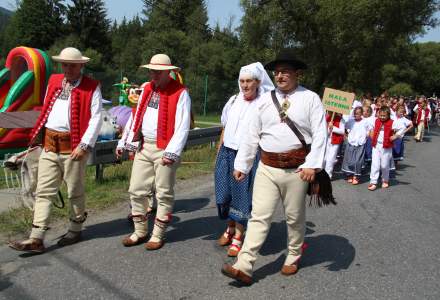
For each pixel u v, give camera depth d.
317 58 28.05
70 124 4.67
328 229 5.83
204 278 4.21
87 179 7.80
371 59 28.59
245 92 4.75
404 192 8.41
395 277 4.38
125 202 6.65
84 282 4.04
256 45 28.75
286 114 3.95
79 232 5.01
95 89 4.77
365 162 10.52
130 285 4.02
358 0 24.77
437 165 12.08
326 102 8.93
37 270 4.26
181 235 5.40
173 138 4.76
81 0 58.56
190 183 8.41
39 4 59.91
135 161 4.97
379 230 5.87
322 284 4.16
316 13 26.31
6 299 3.69
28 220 5.50
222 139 4.94
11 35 61.34
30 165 4.94
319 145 3.88
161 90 4.88
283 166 3.99
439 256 4.99
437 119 31.88
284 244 5.18
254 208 4.10
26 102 10.16
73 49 4.65
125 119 11.16
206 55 49.78
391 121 8.59
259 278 4.25
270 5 27.02
